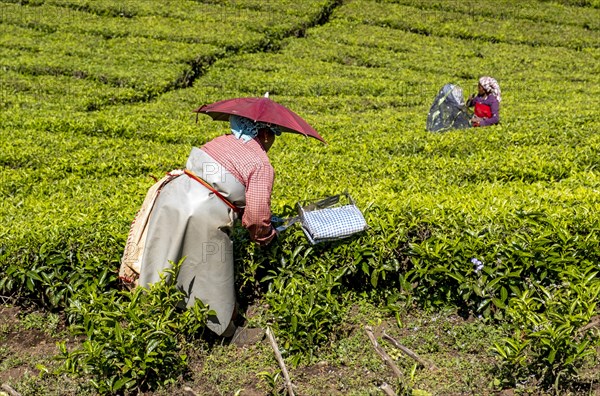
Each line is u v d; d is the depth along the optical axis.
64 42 19.94
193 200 5.19
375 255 6.01
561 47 21.95
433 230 6.12
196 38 20.50
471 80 18.52
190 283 5.39
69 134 12.48
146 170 10.40
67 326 6.08
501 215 6.21
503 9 24.58
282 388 5.20
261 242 5.46
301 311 5.52
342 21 23.77
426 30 22.98
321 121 13.27
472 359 5.47
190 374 5.41
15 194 9.29
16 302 6.35
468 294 5.82
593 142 10.39
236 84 17.44
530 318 5.06
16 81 16.22
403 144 10.91
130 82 16.69
